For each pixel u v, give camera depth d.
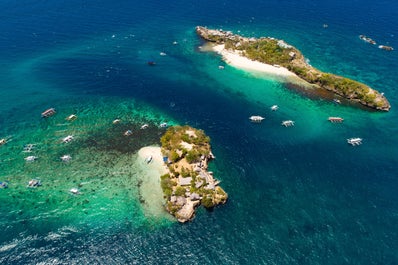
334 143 93.56
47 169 80.81
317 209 72.81
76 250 63.00
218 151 88.56
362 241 66.31
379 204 74.62
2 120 98.62
